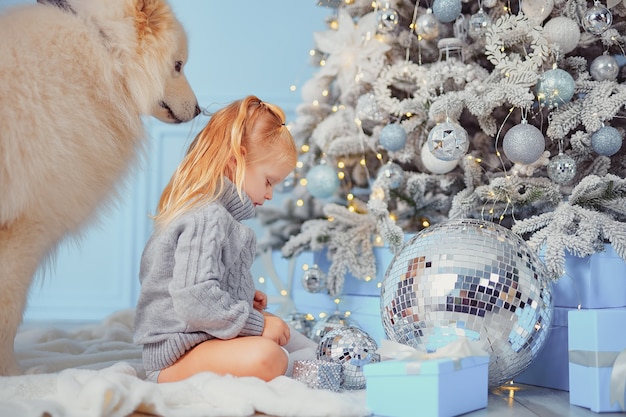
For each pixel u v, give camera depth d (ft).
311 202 9.37
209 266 5.45
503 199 6.91
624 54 7.42
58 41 6.04
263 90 14.55
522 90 6.78
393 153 8.26
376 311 7.72
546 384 6.34
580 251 6.14
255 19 14.55
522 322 5.65
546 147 7.42
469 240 5.87
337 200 9.32
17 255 5.89
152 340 5.71
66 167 5.94
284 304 8.93
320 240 8.07
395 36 8.36
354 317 7.96
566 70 7.30
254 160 6.32
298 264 8.82
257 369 5.38
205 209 5.70
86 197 6.30
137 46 6.52
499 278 5.66
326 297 8.29
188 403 4.91
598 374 5.20
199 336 5.65
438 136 6.83
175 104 7.26
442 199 8.17
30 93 5.74
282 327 5.84
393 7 8.20
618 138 6.81
